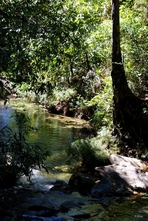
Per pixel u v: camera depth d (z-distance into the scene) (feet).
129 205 20.20
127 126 29.84
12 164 20.10
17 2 17.31
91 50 37.42
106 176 23.72
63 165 28.07
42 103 59.26
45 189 22.61
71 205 19.58
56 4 19.71
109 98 32.89
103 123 33.71
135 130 29.48
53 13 18.45
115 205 20.15
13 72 17.65
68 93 52.06
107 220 17.90
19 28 16.97
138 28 35.50
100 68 39.40
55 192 21.80
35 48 18.17
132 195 21.89
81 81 49.83
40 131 40.11
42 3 18.06
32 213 18.06
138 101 30.35
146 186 23.02
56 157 30.01
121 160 26.45
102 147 29.07
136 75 33.88
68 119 48.67
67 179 24.99
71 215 18.35
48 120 47.55
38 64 18.88
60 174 26.00
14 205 19.11
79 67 46.14
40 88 19.10
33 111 54.03
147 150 27.96
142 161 27.37
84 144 28.30
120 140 29.68
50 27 17.95
